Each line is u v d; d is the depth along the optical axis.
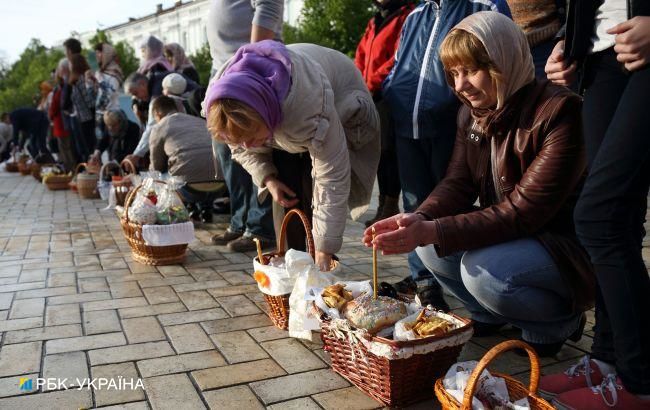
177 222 4.04
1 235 5.08
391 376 1.95
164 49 7.46
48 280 3.64
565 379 1.97
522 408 1.61
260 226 4.39
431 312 2.15
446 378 1.79
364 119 3.00
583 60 2.04
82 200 7.37
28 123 12.00
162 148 5.32
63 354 2.50
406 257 4.21
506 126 2.21
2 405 2.05
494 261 2.16
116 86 8.19
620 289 1.71
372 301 2.16
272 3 3.37
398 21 4.14
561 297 2.21
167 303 3.18
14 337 2.68
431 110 2.83
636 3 1.75
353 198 3.25
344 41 15.77
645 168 1.67
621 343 1.74
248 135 2.33
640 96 1.67
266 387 2.19
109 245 4.66
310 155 2.77
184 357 2.46
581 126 2.09
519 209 2.11
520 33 2.12
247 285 3.52
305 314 2.42
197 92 5.65
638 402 1.76
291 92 2.43
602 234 1.72
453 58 2.11
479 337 2.62
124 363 2.41
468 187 2.46
